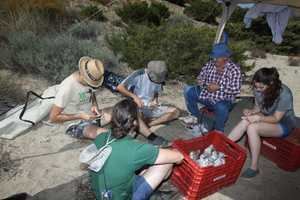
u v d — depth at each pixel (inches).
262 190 147.6
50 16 361.7
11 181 142.2
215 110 179.0
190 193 131.0
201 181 127.0
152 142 165.2
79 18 405.7
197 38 280.4
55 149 165.5
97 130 158.6
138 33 310.0
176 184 139.1
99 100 221.3
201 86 186.9
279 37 217.0
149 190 116.1
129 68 289.9
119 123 104.0
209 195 139.9
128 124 104.3
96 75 147.6
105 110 173.0
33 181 142.9
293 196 145.9
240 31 515.5
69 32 336.8
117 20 470.0
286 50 522.6
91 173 112.5
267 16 216.8
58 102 149.1
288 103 146.7
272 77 141.5
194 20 630.5
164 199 133.0
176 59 268.4
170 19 524.1
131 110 105.0
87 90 155.3
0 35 294.0
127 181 108.4
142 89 176.9
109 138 107.3
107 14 483.5
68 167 153.3
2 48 270.1
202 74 185.0
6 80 225.1
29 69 250.7
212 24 637.3
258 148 149.9
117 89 168.4
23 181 142.6
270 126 149.6
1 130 172.7
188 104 195.5
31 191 136.9
